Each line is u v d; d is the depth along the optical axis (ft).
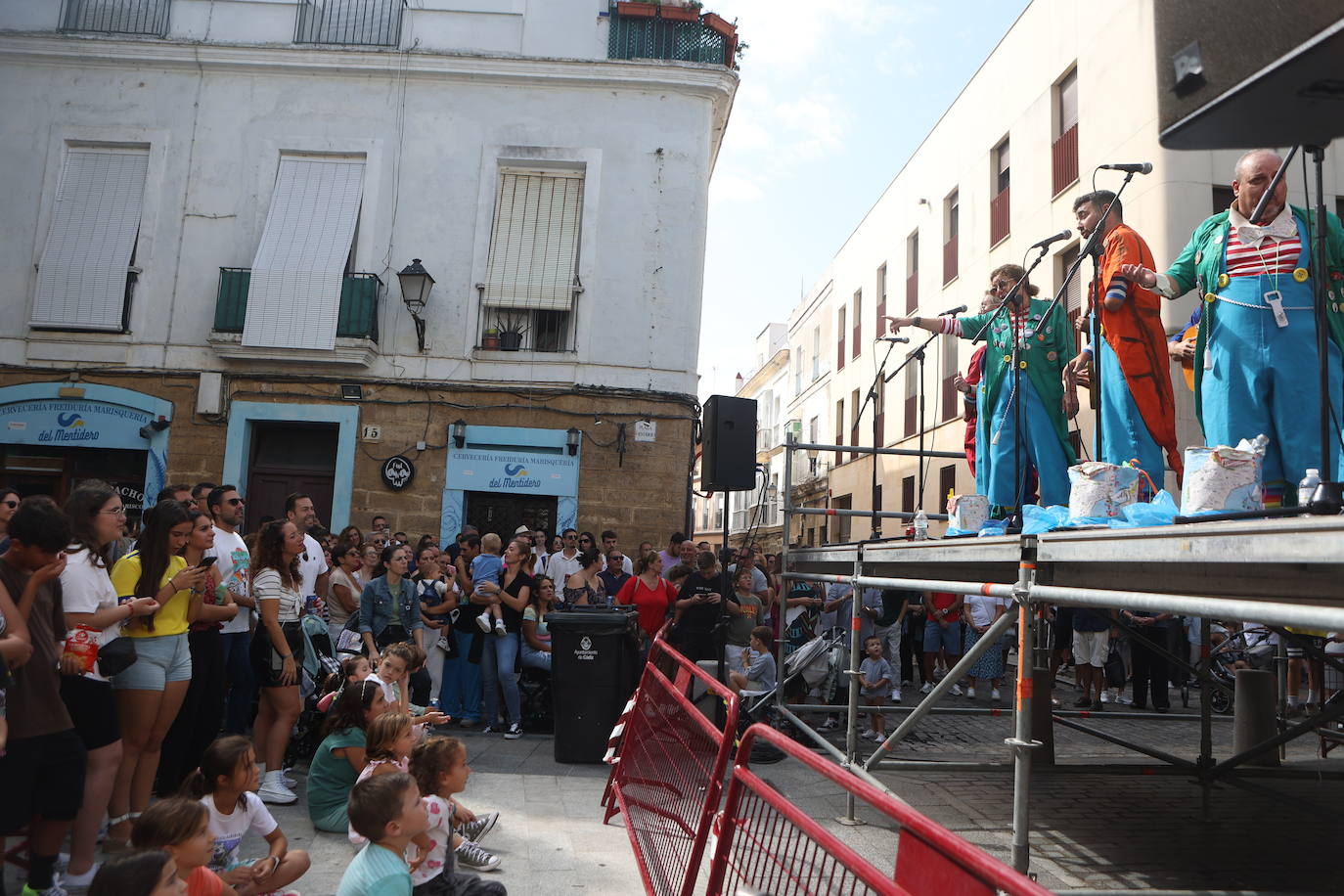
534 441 41.68
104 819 14.62
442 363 42.19
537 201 43.91
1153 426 14.34
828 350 93.25
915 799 20.61
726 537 25.43
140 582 14.56
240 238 43.14
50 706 11.81
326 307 41.63
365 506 41.32
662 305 42.80
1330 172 37.06
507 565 27.17
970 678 35.58
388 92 43.91
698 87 43.55
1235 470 9.22
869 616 32.24
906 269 69.87
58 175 43.60
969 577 17.12
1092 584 12.63
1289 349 11.19
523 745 24.77
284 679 18.06
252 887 11.48
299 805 17.97
